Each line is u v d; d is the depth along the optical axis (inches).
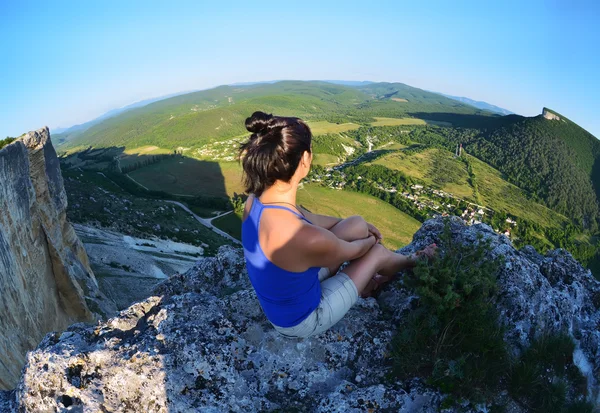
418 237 97.0
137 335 67.0
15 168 360.2
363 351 65.1
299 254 45.6
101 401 58.7
